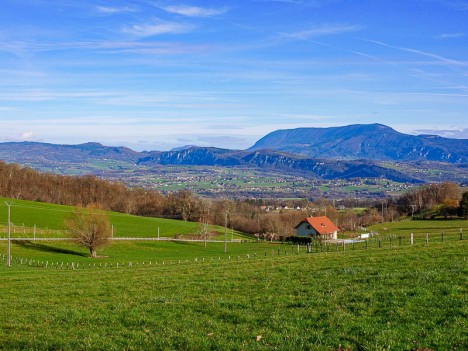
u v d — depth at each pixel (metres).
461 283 26.31
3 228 102.38
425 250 42.41
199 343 20.03
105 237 86.94
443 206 156.00
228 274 38.50
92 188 186.25
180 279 38.00
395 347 18.00
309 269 37.53
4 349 21.19
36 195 177.12
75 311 27.08
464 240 53.38
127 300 30.02
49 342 21.59
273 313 23.91
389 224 141.62
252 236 149.50
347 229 152.62
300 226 134.25
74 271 55.09
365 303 24.16
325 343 18.98
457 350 17.45
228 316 24.16
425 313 21.59
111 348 20.19
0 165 178.88
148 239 113.56
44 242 94.75
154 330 22.50
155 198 187.50
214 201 191.88
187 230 132.25
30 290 37.00
